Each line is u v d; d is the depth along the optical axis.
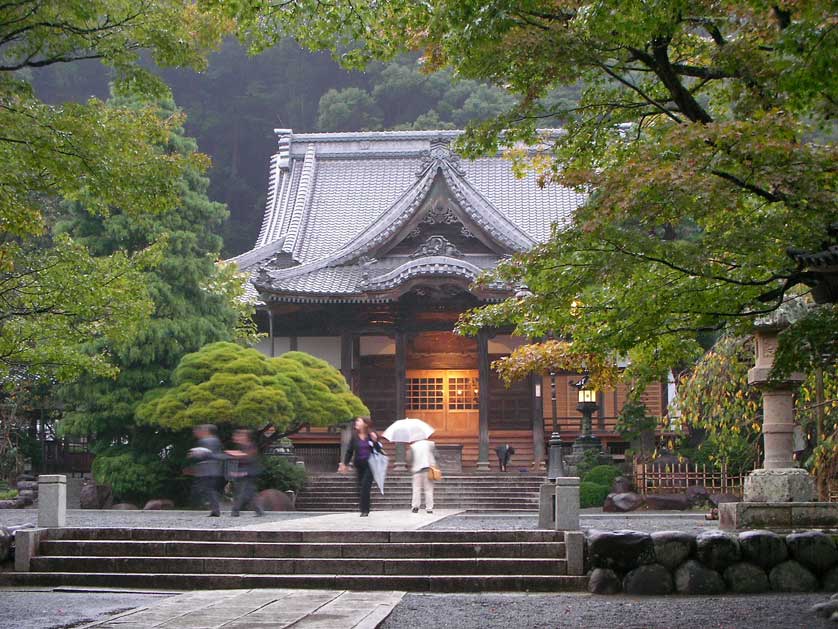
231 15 12.43
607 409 40.91
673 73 11.45
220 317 34.47
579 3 11.13
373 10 12.68
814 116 12.05
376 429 41.56
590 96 12.88
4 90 13.77
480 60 11.44
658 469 29.73
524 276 12.27
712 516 22.17
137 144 14.71
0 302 17.88
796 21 10.08
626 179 10.28
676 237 31.56
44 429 38.09
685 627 9.90
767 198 10.62
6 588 13.44
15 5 13.21
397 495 31.98
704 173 10.09
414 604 11.58
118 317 18.73
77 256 18.08
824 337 9.64
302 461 34.84
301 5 12.55
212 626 9.36
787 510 13.73
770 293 11.52
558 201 47.28
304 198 48.22
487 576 13.12
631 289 12.25
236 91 77.44
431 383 41.84
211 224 35.78
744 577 12.73
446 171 39.38
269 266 40.41
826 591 12.73
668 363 14.52
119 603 11.90
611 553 12.83
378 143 51.28
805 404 18.83
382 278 37.53
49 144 13.32
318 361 33.41
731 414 20.48
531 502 31.05
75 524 19.39
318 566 13.59
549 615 10.77
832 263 9.09
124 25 14.16
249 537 14.49
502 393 41.62
